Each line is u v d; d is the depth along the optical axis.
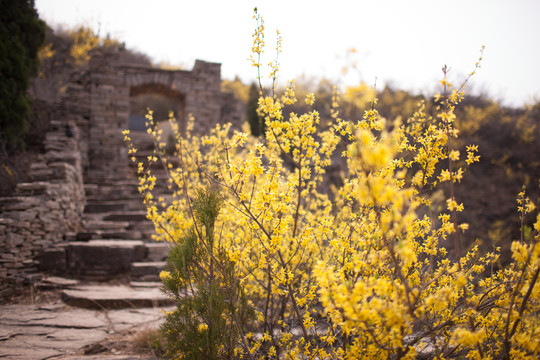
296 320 3.32
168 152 13.28
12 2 10.76
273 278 2.52
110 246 6.86
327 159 3.02
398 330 1.55
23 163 10.09
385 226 1.58
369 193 1.43
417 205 1.97
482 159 13.84
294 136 2.27
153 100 28.22
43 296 5.87
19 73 10.26
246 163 2.26
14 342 4.00
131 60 27.03
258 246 2.84
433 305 2.15
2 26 10.09
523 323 2.06
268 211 2.34
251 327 3.24
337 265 2.54
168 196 9.83
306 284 2.83
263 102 2.31
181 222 3.21
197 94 14.20
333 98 2.97
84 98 12.85
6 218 6.58
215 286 2.58
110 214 8.79
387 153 1.23
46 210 7.20
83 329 4.43
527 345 1.72
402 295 1.63
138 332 4.23
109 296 5.45
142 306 5.39
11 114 9.91
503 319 2.12
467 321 2.11
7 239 6.45
